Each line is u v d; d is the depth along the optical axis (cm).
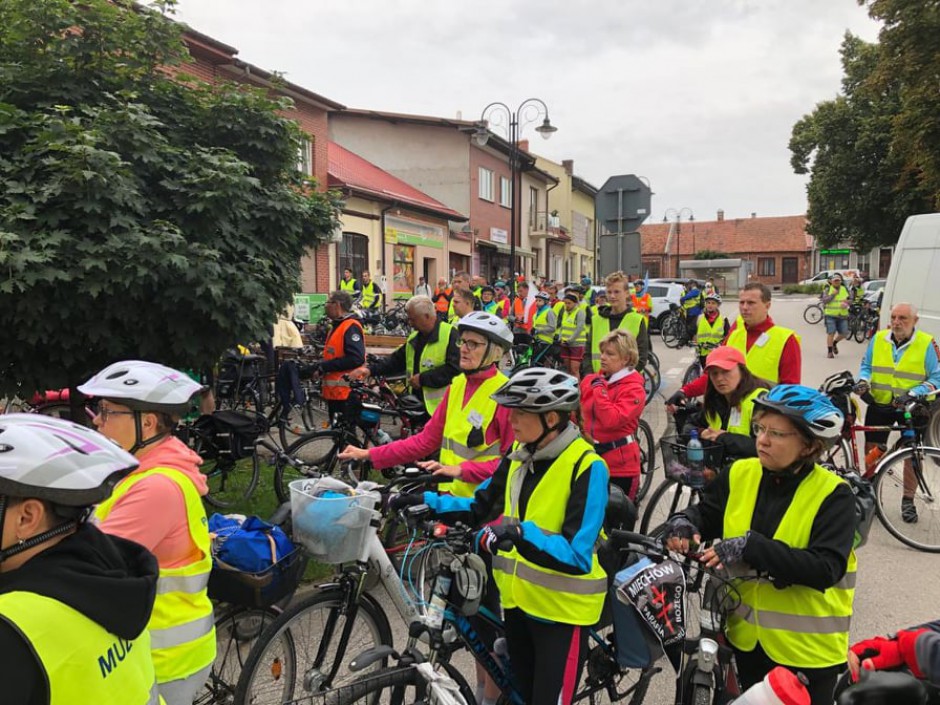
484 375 348
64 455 138
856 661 178
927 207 2872
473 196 2942
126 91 454
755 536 227
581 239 4722
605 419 475
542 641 251
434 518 289
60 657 129
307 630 283
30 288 383
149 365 247
